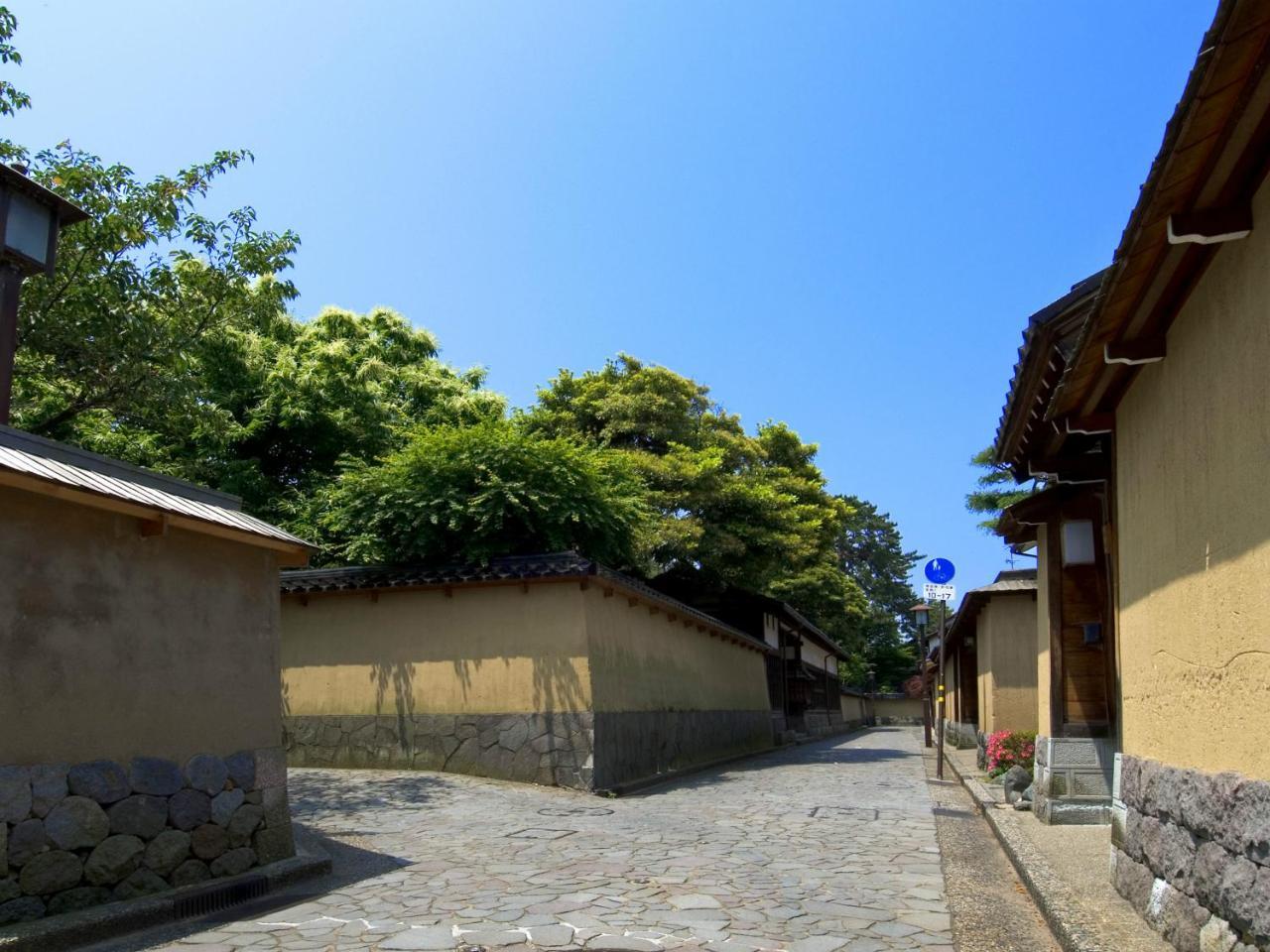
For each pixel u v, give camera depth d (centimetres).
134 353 1207
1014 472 934
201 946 552
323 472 1991
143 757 654
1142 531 616
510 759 1364
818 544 3172
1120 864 630
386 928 589
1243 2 300
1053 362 708
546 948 546
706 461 2381
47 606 597
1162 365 566
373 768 1441
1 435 597
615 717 1448
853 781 1562
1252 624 432
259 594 790
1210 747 484
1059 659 988
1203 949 463
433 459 1546
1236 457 450
